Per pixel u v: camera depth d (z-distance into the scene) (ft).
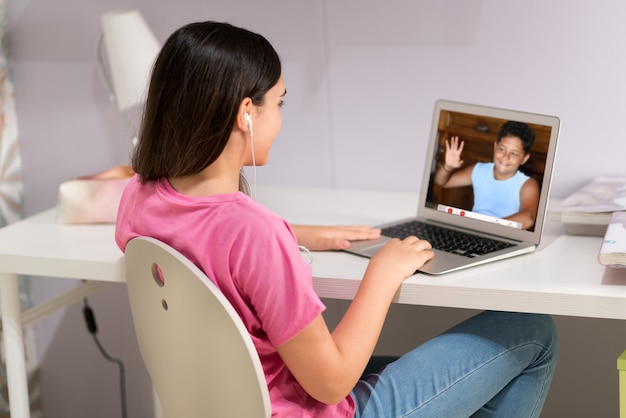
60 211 5.81
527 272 4.59
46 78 7.38
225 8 6.82
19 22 7.30
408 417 4.30
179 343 3.94
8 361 5.50
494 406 4.75
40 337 7.97
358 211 6.09
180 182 3.98
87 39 7.18
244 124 3.85
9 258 5.18
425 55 6.41
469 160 5.42
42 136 7.54
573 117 6.18
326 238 5.12
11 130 7.48
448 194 5.52
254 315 3.79
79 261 5.05
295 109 6.86
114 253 5.15
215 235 3.75
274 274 3.64
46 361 8.00
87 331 7.83
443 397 4.37
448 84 6.42
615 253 4.20
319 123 6.83
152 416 7.94
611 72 6.01
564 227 5.54
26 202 7.73
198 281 3.65
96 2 7.08
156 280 3.97
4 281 5.34
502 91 6.30
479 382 4.45
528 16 6.10
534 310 4.29
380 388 4.36
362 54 6.57
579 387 6.70
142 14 7.00
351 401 4.22
